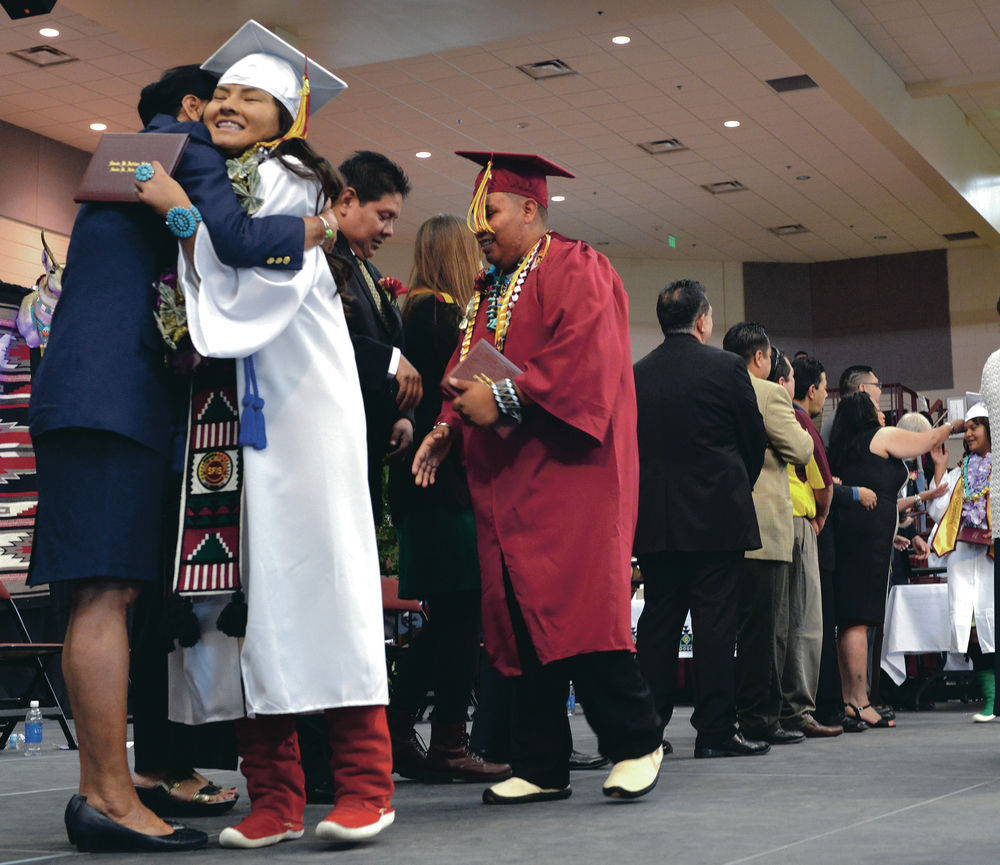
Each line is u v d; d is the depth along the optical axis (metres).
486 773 3.40
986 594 5.82
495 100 14.47
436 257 3.58
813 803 2.50
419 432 3.39
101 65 13.03
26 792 3.28
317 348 2.16
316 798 2.92
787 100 14.63
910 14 12.97
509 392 2.52
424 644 3.47
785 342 22.44
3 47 12.50
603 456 2.58
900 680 6.59
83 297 2.12
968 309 21.59
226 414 2.13
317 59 11.66
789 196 18.55
